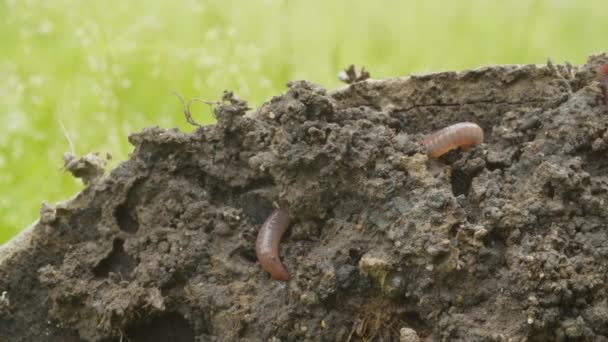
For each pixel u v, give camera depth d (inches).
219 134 26.9
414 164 26.0
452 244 25.5
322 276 25.9
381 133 26.3
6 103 40.7
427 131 27.3
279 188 26.4
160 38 43.1
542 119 26.6
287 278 26.3
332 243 26.2
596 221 25.7
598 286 25.3
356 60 48.0
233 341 26.2
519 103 27.0
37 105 40.9
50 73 43.0
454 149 26.6
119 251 27.1
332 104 26.4
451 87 27.2
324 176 26.2
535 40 55.1
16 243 27.3
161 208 26.9
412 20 54.5
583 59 53.7
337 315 26.0
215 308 26.4
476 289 25.6
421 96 27.2
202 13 47.0
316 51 47.7
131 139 27.0
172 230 26.8
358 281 26.0
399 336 26.0
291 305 26.1
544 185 25.8
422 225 25.6
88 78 41.8
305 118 26.2
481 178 26.2
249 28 46.5
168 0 47.3
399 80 27.3
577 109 26.3
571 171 25.7
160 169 27.0
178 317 26.9
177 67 41.0
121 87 40.3
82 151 37.6
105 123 39.0
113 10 45.3
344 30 50.6
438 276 25.5
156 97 40.8
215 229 26.7
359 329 26.0
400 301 25.9
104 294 26.6
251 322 26.2
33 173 38.9
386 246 25.9
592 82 26.6
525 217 25.6
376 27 52.9
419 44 51.9
